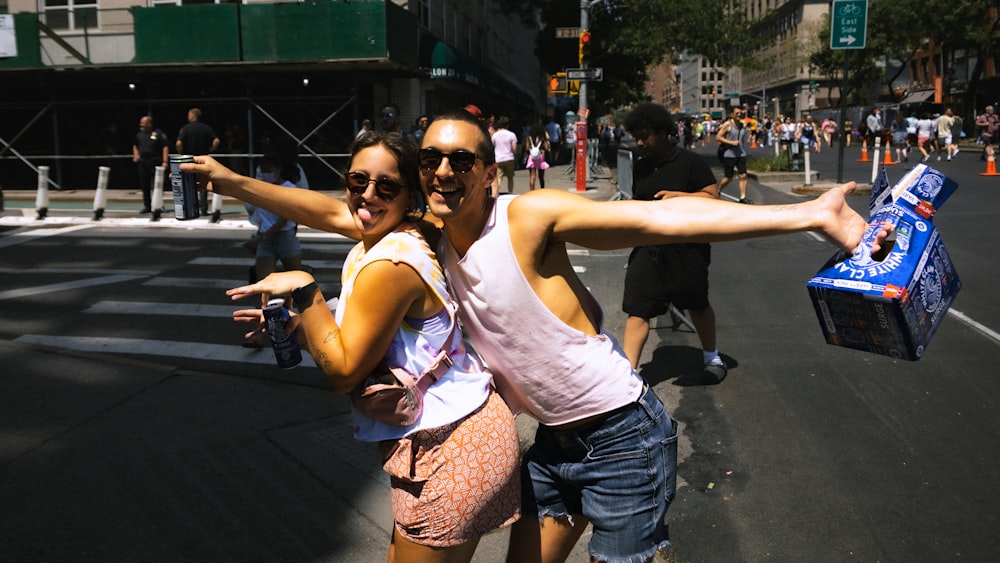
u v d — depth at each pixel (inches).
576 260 406.9
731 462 168.6
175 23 722.2
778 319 284.8
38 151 847.1
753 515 146.0
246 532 140.4
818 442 177.6
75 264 408.5
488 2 1380.4
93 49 762.8
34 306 316.8
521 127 1263.5
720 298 318.7
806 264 380.5
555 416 88.7
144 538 137.3
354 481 160.4
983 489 153.4
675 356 243.1
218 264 407.8
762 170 876.0
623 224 77.9
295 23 709.9
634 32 1266.0
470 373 85.7
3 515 143.6
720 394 209.3
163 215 587.8
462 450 82.4
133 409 198.2
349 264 88.5
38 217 578.2
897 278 71.4
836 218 75.4
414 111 854.5
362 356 79.0
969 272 349.1
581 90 754.8
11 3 807.1
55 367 232.1
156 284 359.3
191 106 815.7
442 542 83.2
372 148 84.3
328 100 792.3
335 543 137.9
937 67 2190.0
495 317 83.7
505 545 138.9
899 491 153.6
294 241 255.8
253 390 214.2
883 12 1798.7
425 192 82.0
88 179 836.0
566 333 84.2
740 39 1254.3
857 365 229.9
